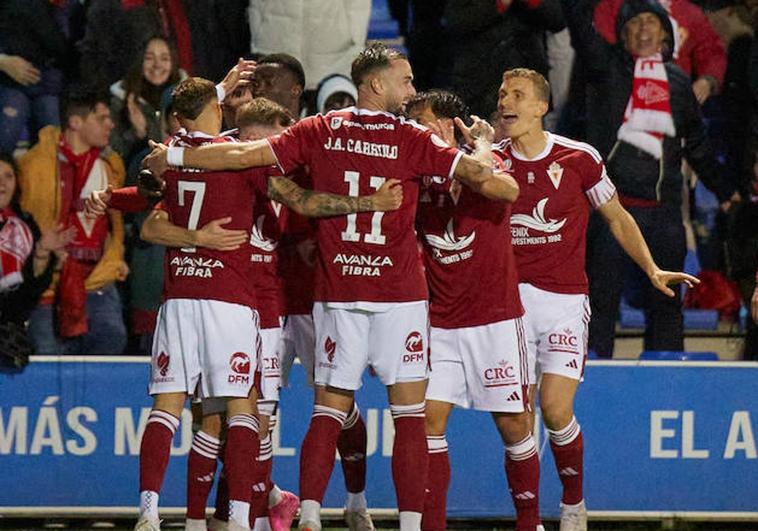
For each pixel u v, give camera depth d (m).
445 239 20.59
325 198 19.06
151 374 20.31
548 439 25.12
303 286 22.28
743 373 25.42
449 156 19.09
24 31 26.11
